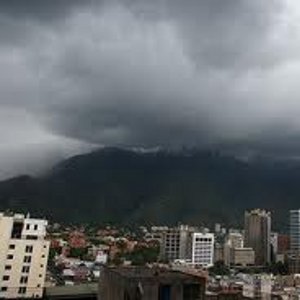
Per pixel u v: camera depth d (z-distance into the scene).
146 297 40.25
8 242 118.81
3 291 116.44
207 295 52.69
